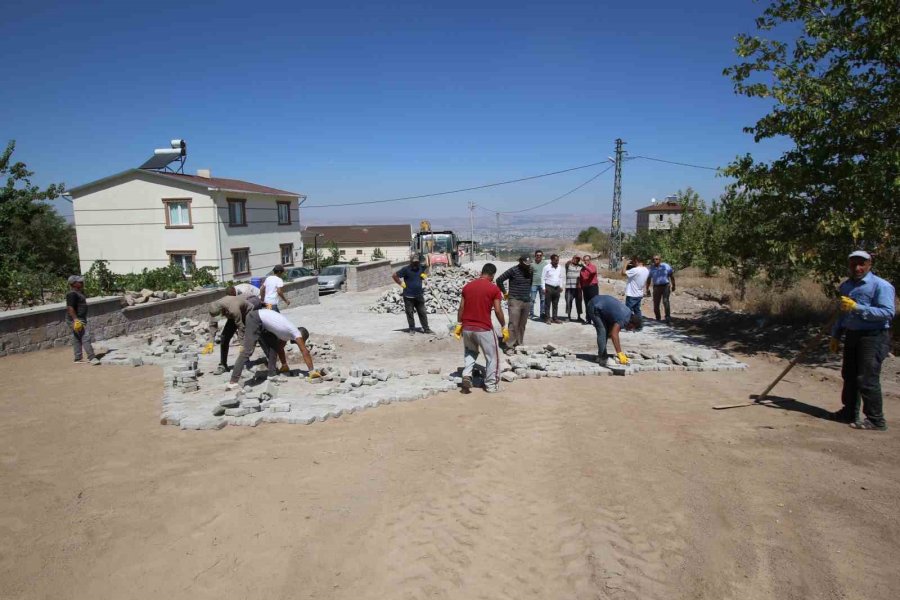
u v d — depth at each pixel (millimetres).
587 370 8672
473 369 8477
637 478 4867
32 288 13547
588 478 4879
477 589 3404
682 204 25062
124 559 3611
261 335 7965
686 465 5121
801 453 5355
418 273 12602
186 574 3473
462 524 4113
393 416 6527
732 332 12516
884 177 8555
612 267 37125
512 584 3459
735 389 7859
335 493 4535
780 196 10234
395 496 4504
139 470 4922
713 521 4133
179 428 5984
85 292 14227
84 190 29594
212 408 6551
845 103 9438
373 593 3346
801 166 9719
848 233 9148
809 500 4402
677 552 3766
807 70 10016
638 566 3625
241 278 31312
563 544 3881
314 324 14641
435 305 16422
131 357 9586
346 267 29312
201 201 28812
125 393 7457
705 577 3500
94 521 4051
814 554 3689
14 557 3598
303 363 9586
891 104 8711
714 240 15438
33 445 5504
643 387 7941
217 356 10148
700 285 23000
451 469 5039
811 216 10078
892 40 8703
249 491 4539
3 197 19172
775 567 3572
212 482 4695
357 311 17672
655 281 14414
